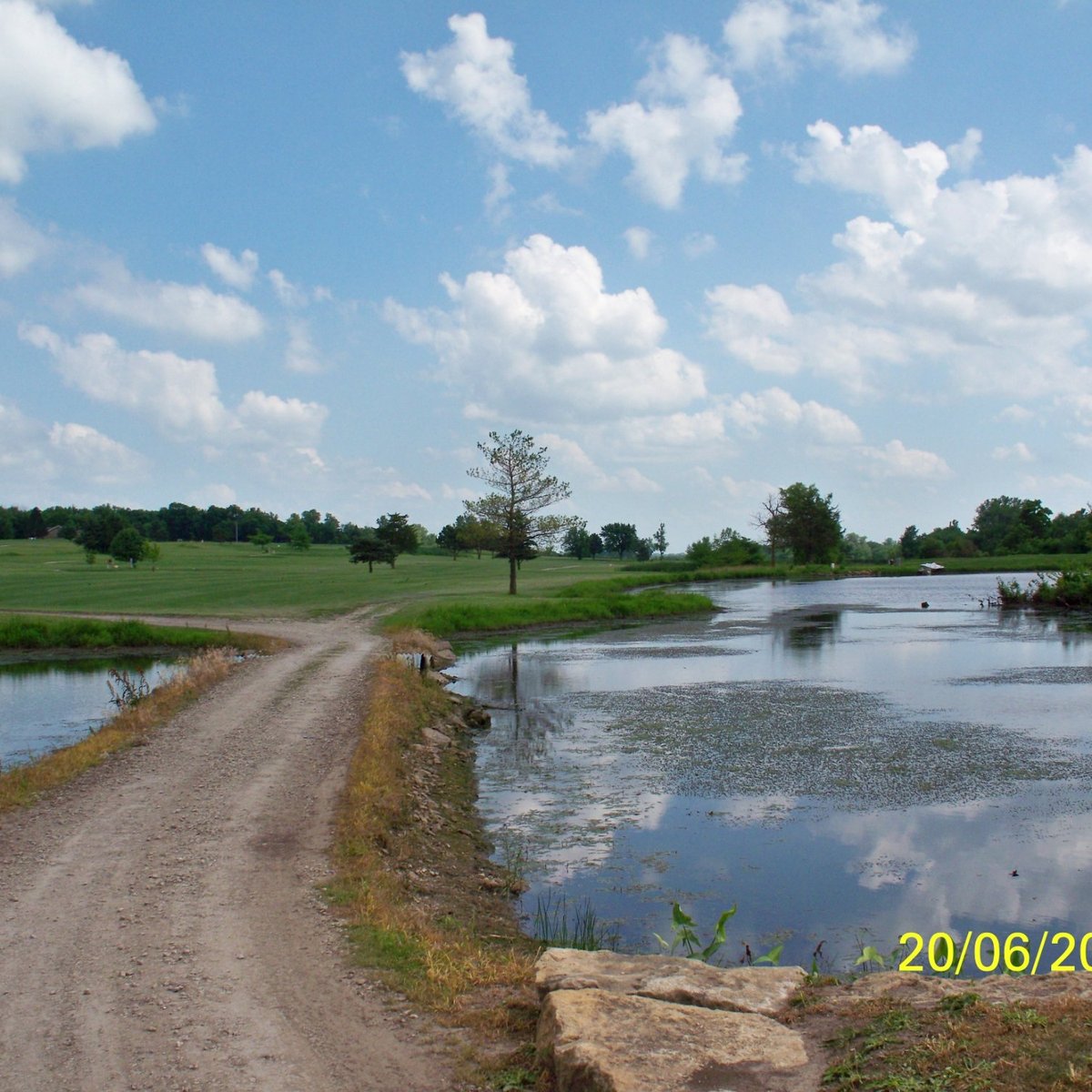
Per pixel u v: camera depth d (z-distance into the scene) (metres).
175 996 7.67
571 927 11.33
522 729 24.31
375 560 105.75
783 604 71.69
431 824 15.17
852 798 16.94
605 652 41.50
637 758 20.55
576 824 15.83
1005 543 172.50
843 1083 5.45
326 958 8.45
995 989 6.82
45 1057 6.68
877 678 31.81
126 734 19.28
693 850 14.28
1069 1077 5.09
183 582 77.12
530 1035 6.86
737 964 10.16
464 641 47.12
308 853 11.88
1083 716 24.34
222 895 10.22
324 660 32.06
